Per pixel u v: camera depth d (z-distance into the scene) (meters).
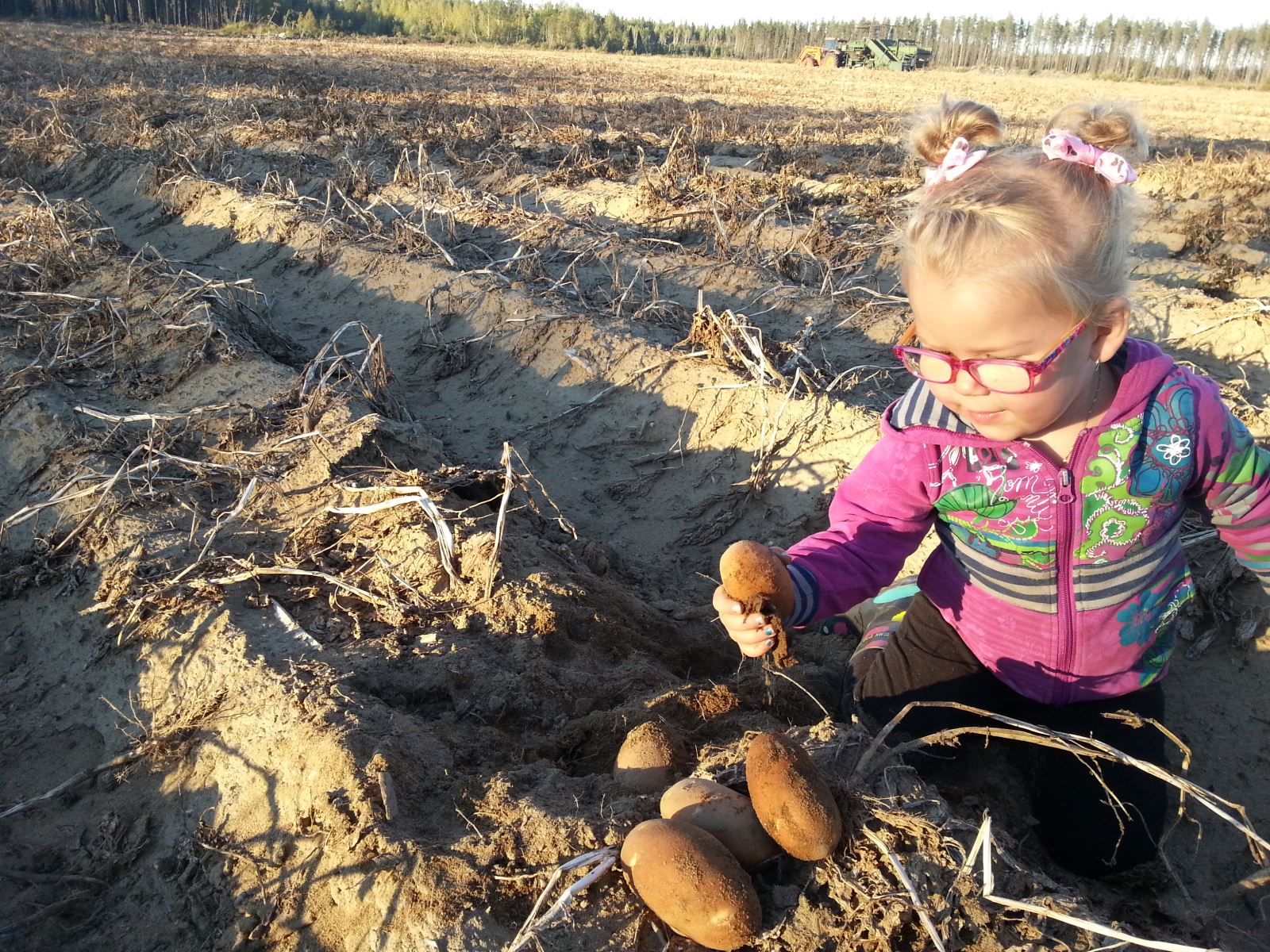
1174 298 2.49
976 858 0.73
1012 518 0.86
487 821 0.80
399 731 0.92
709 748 0.88
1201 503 0.88
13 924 0.86
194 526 1.36
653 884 0.67
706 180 3.75
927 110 0.82
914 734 0.99
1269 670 1.17
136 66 9.30
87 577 1.32
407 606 1.17
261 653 1.09
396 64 11.87
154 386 1.95
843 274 2.85
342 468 1.50
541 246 3.10
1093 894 0.91
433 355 2.33
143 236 3.69
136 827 0.95
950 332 0.70
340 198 3.88
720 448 1.76
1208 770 1.06
